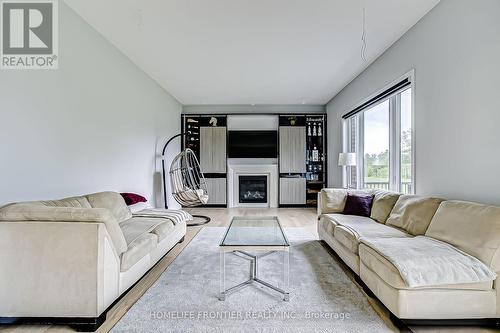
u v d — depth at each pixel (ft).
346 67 15.28
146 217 11.20
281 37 11.68
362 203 12.07
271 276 8.82
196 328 5.96
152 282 8.41
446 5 8.89
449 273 5.75
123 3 9.21
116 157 12.84
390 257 6.16
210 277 8.75
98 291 6.01
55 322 6.03
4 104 7.38
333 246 10.65
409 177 12.12
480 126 7.66
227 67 15.23
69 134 9.61
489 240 5.96
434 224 7.70
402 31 11.21
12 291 6.05
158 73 16.24
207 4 9.26
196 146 24.58
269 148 24.53
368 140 16.37
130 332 5.83
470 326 5.98
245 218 12.66
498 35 7.06
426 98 10.00
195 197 17.67
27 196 7.95
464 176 8.25
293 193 24.27
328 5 9.34
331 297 7.40
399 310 5.82
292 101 23.25
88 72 10.64
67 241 6.01
